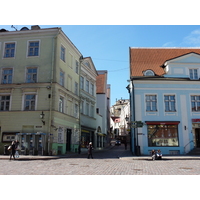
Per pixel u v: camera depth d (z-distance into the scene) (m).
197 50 33.09
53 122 23.67
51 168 13.35
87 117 35.56
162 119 26.11
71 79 29.75
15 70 25.47
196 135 26.19
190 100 26.67
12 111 24.36
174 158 21.16
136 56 32.00
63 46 27.50
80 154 27.39
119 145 59.28
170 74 27.42
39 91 24.42
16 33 26.14
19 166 14.31
